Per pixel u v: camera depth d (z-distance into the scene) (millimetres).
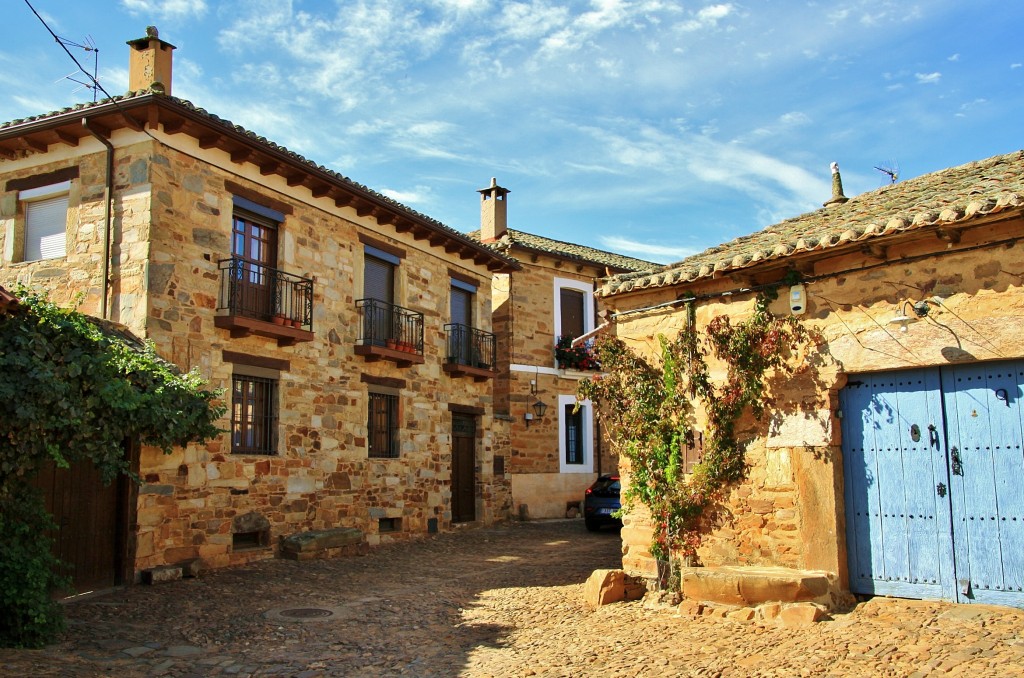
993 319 6562
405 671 6453
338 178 12969
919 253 7023
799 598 7098
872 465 7379
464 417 17531
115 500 9648
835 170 11266
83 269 10766
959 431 6910
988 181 7848
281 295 12344
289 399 12438
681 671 5953
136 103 10008
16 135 10938
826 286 7598
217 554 10914
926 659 5602
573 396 21406
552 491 20438
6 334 7453
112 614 7992
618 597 8469
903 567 7129
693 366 8383
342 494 13406
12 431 7125
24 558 6684
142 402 8469
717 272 8062
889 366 7137
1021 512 6527
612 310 9414
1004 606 6520
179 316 10688
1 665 5855
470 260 17828
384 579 10641
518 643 7172
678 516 8234
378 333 14742
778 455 7762
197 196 11141
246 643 7234
